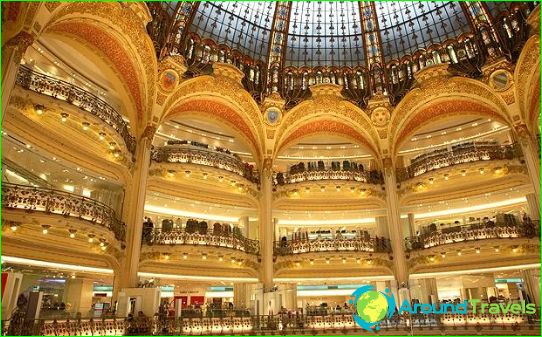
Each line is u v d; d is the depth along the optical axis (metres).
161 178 20.61
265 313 20.05
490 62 21.75
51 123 16.48
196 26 22.66
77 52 17.59
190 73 21.94
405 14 24.30
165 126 23.97
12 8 12.78
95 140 17.91
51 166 16.83
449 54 23.86
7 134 14.20
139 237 17.86
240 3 23.34
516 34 21.19
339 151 27.52
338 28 25.41
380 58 25.42
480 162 21.67
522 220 22.67
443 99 23.95
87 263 16.31
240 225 24.95
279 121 24.70
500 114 22.58
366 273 22.86
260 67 25.30
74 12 15.11
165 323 15.37
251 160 26.42
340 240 22.73
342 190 25.20
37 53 16.39
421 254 21.89
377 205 24.41
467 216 24.72
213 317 16.86
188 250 19.14
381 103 24.75
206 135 25.41
